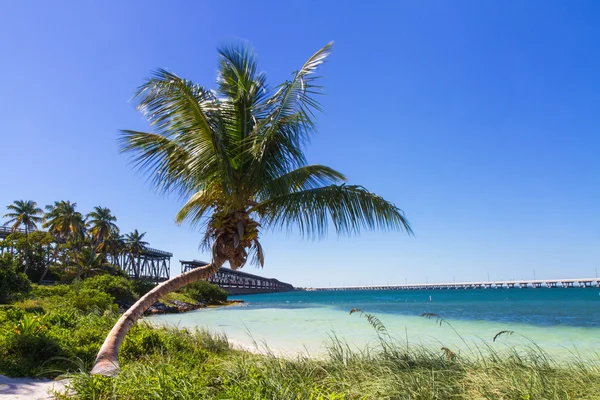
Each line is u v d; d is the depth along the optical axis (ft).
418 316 97.86
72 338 30.50
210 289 199.41
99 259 189.26
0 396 18.03
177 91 20.29
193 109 20.93
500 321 82.89
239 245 22.72
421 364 22.08
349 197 23.89
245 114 23.99
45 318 37.88
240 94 24.21
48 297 92.53
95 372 15.87
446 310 127.24
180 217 29.60
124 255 247.91
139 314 20.54
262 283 549.95
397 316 98.89
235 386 15.92
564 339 52.44
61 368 23.79
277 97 24.95
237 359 23.16
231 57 25.27
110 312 56.90
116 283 121.19
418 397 16.76
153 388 15.51
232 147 23.29
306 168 26.73
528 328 67.87
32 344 25.88
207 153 21.26
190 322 85.81
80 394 16.29
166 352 29.50
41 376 22.33
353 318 91.40
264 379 17.30
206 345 36.70
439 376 19.31
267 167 23.26
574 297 238.48
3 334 28.86
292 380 17.84
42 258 171.22
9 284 81.05
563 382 18.30
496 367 20.66
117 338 18.93
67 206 171.32
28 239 166.20
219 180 22.03
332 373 21.20
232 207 23.06
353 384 18.69
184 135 21.59
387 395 16.90
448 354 22.74
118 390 15.79
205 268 22.56
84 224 180.14
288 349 43.96
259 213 25.38
